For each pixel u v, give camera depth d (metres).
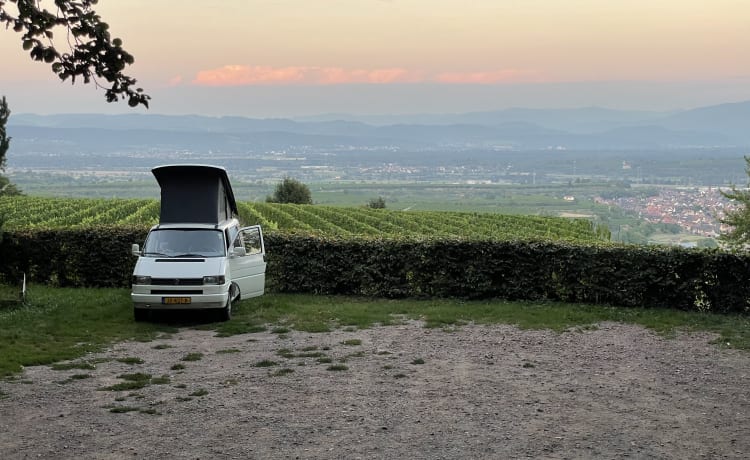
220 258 14.58
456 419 7.83
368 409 8.20
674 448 6.94
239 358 10.99
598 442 7.10
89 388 9.04
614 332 13.16
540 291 16.81
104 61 8.23
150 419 7.76
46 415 7.85
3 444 6.90
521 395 8.84
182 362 10.72
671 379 9.72
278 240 18.44
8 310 14.81
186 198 15.94
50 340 12.08
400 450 6.83
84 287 18.91
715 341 12.29
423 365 10.48
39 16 7.96
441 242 17.36
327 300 17.22
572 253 16.41
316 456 6.66
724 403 8.55
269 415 7.95
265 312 15.34
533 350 11.59
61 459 6.52
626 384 9.42
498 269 16.98
